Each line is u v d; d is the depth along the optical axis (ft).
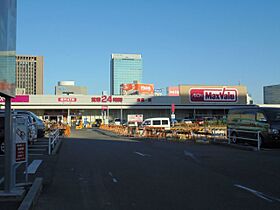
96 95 246.47
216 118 234.58
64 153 62.03
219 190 30.86
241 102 257.75
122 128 144.15
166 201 26.86
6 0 23.30
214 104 255.09
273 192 30.09
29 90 396.57
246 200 27.17
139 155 58.65
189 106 252.62
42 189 31.45
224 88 256.52
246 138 74.64
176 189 31.30
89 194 29.45
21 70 395.14
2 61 22.12
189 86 253.24
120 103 247.91
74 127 230.48
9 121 26.89
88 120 252.62
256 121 73.36
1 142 61.26
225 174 39.34
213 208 24.73
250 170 42.24
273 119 71.15
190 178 36.81
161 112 258.37
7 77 24.00
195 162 49.67
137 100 248.93
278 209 24.54
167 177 37.42
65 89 376.07
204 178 36.81
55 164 47.75
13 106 233.96
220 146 79.15
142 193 29.71
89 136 122.72
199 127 144.36
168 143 88.53
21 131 28.68
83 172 40.91
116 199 27.61
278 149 69.31
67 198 28.04
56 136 84.28
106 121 243.40
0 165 47.83
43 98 238.89
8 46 24.23
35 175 38.93
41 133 97.76
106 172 40.86
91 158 54.34
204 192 30.01
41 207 25.29
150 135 120.26
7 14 23.70
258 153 62.28
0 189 30.19
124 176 38.11
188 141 95.25
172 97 251.39
